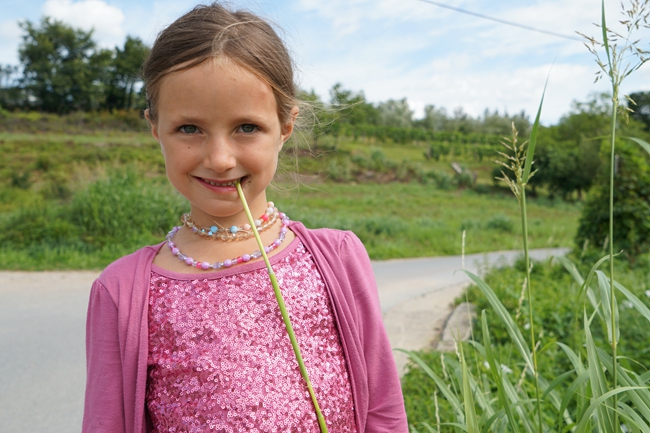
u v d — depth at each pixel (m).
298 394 0.88
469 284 6.88
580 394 1.25
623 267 7.31
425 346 4.41
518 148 1.10
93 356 0.92
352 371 0.98
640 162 8.45
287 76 0.93
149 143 21.55
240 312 0.90
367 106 37.06
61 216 9.17
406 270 9.54
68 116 25.03
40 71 27.59
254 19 0.92
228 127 0.84
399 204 20.69
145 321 0.90
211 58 0.82
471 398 1.17
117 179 9.73
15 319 5.12
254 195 0.91
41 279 6.68
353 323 0.99
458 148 33.78
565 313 4.42
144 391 0.88
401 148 33.22
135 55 29.52
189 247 0.96
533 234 15.95
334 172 23.41
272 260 0.96
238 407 0.85
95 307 0.93
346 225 13.34
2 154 17.62
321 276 1.00
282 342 0.91
